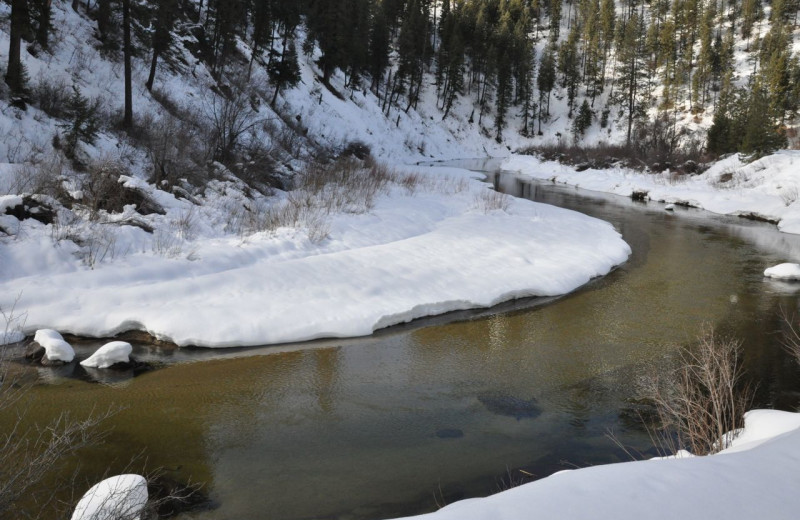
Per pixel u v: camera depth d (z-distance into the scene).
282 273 10.30
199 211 13.38
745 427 4.74
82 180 12.55
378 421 6.14
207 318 8.41
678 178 32.09
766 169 26.97
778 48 69.00
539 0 111.56
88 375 7.05
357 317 9.05
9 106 15.98
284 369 7.47
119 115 19.86
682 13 88.62
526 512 2.27
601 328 9.30
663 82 76.44
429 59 80.19
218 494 4.73
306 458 5.36
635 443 5.71
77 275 9.18
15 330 7.80
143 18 23.14
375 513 4.51
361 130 48.25
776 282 12.33
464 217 17.64
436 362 7.85
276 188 19.02
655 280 12.45
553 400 6.72
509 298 10.84
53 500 4.43
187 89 27.41
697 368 7.53
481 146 74.06
